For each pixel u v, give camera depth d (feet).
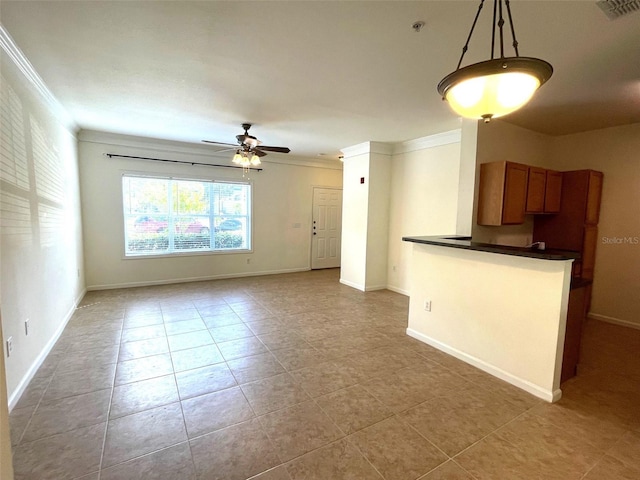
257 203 21.70
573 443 6.31
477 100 5.10
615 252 13.34
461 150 12.47
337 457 5.86
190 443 6.15
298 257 23.61
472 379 8.70
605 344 11.23
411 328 11.62
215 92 10.29
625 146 12.89
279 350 10.32
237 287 18.62
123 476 5.35
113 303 15.03
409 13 6.15
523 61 4.42
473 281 9.45
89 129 15.66
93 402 7.41
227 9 6.09
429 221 15.98
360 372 8.99
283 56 7.91
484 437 6.44
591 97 10.02
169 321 12.80
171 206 19.03
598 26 6.43
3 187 7.25
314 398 7.70
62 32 6.93
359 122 13.33
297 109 11.78
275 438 6.32
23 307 8.17
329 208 24.62
